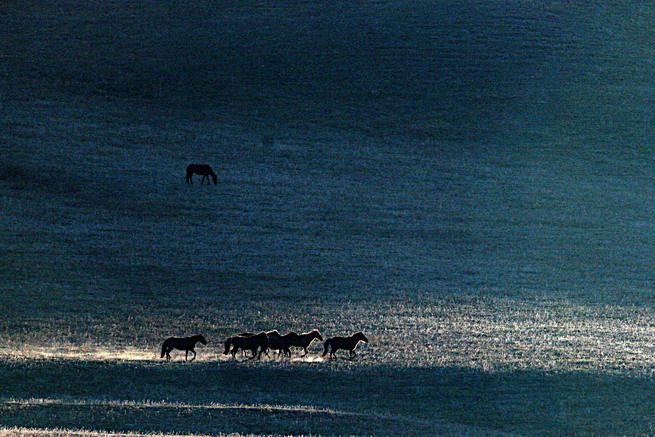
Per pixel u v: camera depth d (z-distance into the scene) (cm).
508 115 8850
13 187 6269
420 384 2695
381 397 2583
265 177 6900
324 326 3759
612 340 3491
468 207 6450
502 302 4400
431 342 3353
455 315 4059
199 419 2197
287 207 6222
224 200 6291
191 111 8619
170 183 6600
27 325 3762
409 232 5838
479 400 2570
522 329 3722
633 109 9044
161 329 3744
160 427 2125
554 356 3080
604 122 8731
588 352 3175
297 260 5156
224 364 2858
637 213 6500
